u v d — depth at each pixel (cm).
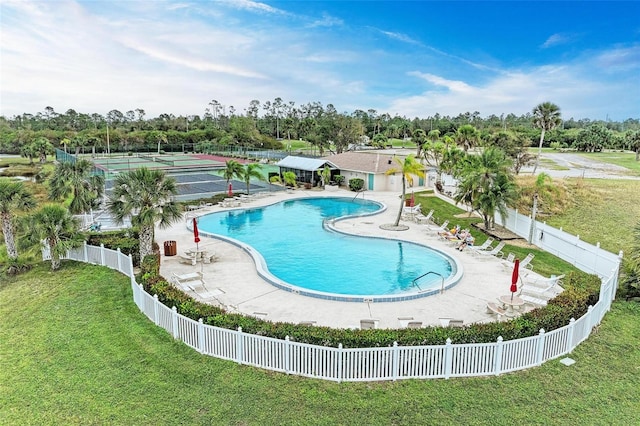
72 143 9444
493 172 2755
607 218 3266
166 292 1425
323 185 4869
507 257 2214
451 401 986
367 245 2553
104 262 2067
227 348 1166
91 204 3017
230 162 4225
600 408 962
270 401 984
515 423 909
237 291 1702
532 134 11806
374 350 1056
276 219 3319
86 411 957
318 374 1084
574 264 2138
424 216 3288
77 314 1502
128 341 1277
